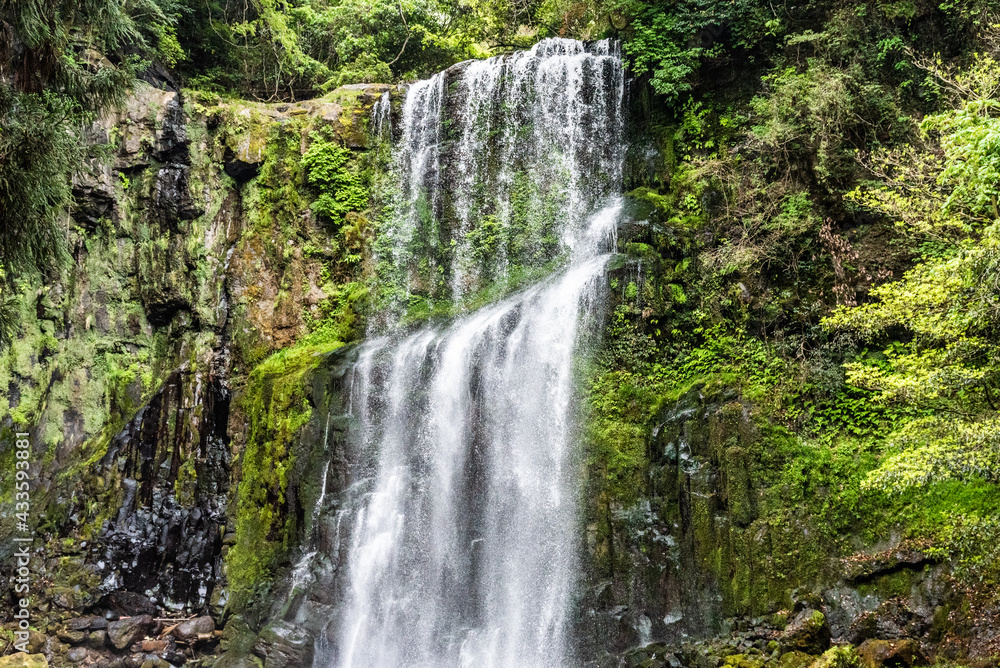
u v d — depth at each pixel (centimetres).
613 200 1670
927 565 1091
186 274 1745
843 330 1323
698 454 1248
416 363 1491
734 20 1678
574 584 1230
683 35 1708
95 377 1712
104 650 1486
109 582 1559
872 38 1538
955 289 914
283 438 1529
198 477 1623
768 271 1416
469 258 1716
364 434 1467
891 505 1162
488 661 1246
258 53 2294
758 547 1180
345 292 1734
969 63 1444
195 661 1444
